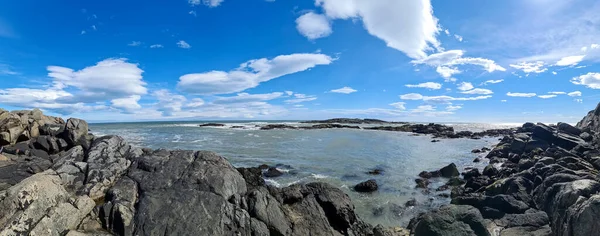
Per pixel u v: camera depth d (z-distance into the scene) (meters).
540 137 26.97
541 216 12.16
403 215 15.83
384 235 12.30
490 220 12.77
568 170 15.42
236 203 10.73
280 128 80.00
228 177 11.72
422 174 23.56
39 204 8.50
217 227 9.60
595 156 18.89
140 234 9.14
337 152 34.53
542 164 17.80
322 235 11.06
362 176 22.98
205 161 12.59
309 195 13.09
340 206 12.67
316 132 66.56
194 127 83.94
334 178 22.19
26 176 12.30
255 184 13.79
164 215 9.68
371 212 16.12
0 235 7.58
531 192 15.00
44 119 23.06
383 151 36.31
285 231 10.62
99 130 67.69
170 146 37.44
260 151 34.16
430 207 16.81
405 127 79.94
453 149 39.03
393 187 20.33
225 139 47.41
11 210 8.10
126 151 13.42
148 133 58.72
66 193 9.51
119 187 10.92
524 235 11.07
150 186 10.97
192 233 9.29
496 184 17.12
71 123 19.52
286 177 22.19
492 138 55.59
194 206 10.11
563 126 28.98
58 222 8.62
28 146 18.31
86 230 9.06
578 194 10.62
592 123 30.12
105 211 9.67
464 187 19.83
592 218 8.73
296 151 34.75
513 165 22.70
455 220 10.77
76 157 12.54
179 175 11.61
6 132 18.22
